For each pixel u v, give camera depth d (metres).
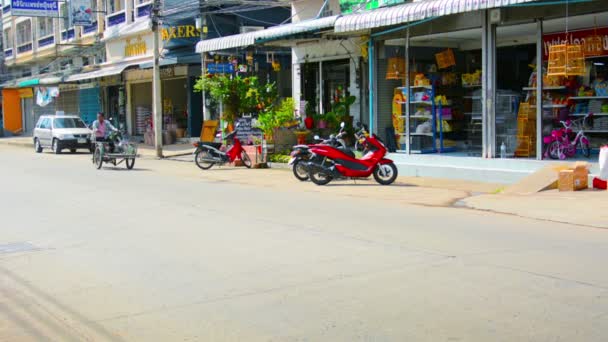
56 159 25.62
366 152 15.80
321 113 22.69
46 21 44.66
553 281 6.73
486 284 6.66
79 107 42.09
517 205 11.91
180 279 7.23
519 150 15.95
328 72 22.62
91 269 7.82
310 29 18.06
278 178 17.45
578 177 13.11
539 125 15.05
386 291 6.51
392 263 7.63
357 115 21.28
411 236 9.23
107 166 21.81
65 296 6.77
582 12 13.99
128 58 35.00
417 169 17.16
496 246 8.50
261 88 22.64
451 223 10.34
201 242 9.12
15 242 9.56
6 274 7.74
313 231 9.73
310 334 5.38
